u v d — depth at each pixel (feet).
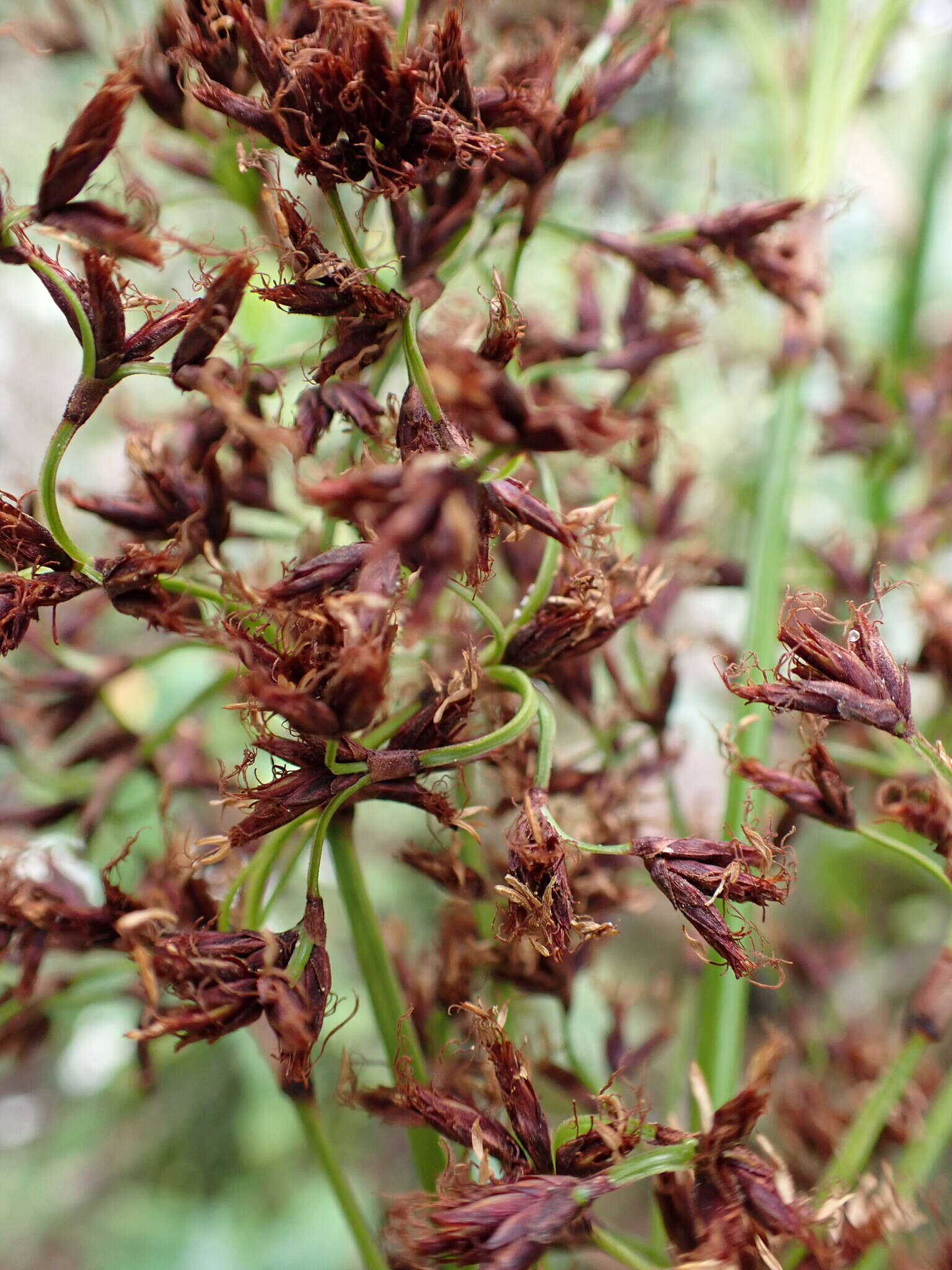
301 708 0.31
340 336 0.33
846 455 0.52
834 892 0.68
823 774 0.35
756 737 0.40
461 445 0.31
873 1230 0.36
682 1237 0.34
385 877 0.66
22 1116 0.88
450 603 0.37
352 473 0.30
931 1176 0.43
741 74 0.64
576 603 0.34
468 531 0.29
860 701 0.34
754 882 0.33
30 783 0.46
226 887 0.38
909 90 0.64
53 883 0.37
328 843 0.36
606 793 0.39
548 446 0.29
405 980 0.38
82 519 0.59
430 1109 0.34
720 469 0.57
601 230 0.40
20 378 0.70
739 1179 0.33
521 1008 0.40
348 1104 0.36
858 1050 0.43
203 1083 0.84
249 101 0.33
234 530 0.38
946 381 0.50
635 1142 0.33
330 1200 0.72
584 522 0.31
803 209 0.41
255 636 0.32
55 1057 0.77
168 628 0.32
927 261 0.58
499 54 0.38
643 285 0.40
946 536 0.47
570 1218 0.32
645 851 0.33
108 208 0.31
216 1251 0.71
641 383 0.41
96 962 0.43
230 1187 0.79
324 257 0.33
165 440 0.38
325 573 0.31
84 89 0.59
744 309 0.58
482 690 0.35
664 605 0.41
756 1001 0.52
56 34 0.43
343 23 0.33
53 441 0.32
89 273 0.31
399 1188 0.70
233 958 0.32
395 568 0.31
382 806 0.70
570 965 0.38
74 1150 0.83
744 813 0.38
